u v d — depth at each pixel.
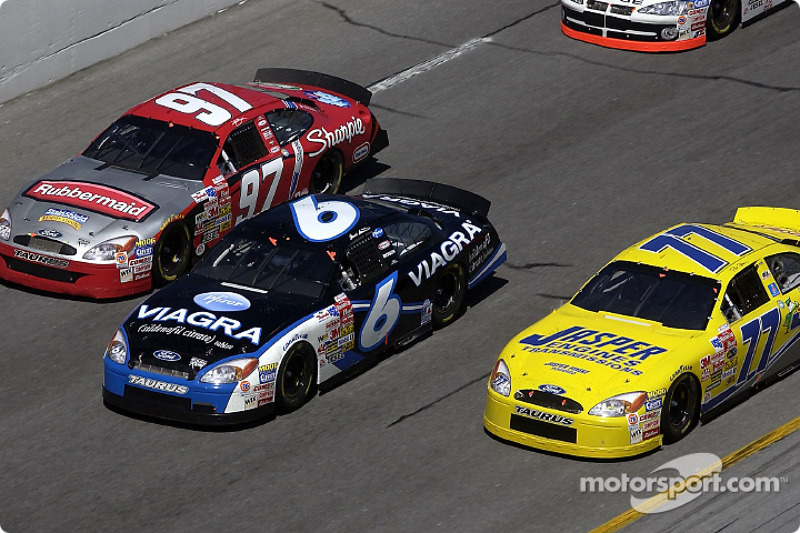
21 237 46.22
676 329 38.38
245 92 53.03
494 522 33.66
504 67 65.88
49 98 63.91
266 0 74.44
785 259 41.41
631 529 33.03
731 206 52.50
